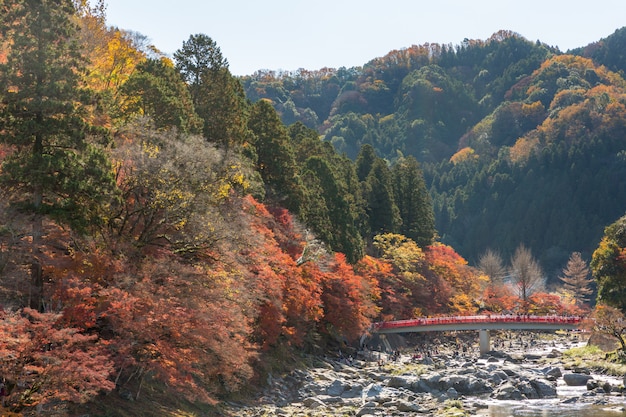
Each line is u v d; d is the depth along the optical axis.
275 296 65.56
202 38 96.69
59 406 41.66
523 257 186.50
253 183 78.12
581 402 68.44
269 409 60.78
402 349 122.81
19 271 39.72
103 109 53.03
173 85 81.25
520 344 136.88
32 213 42.06
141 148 53.03
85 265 42.38
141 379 48.38
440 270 150.00
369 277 115.69
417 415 62.16
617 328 91.62
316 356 91.50
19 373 34.69
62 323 38.97
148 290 42.91
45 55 44.56
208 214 53.59
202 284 48.06
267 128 102.75
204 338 44.16
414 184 158.75
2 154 46.88
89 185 44.00
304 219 100.50
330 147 148.50
